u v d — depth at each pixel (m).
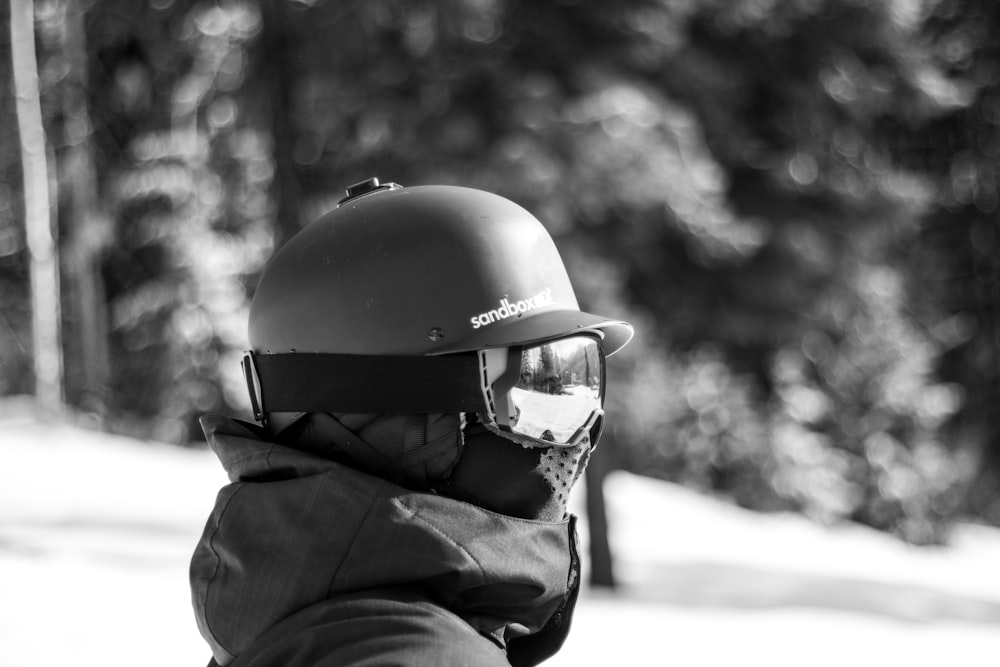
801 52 30.73
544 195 22.19
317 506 3.08
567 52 24.00
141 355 56.25
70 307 58.22
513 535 3.17
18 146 53.94
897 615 25.77
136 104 47.97
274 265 3.53
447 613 2.96
